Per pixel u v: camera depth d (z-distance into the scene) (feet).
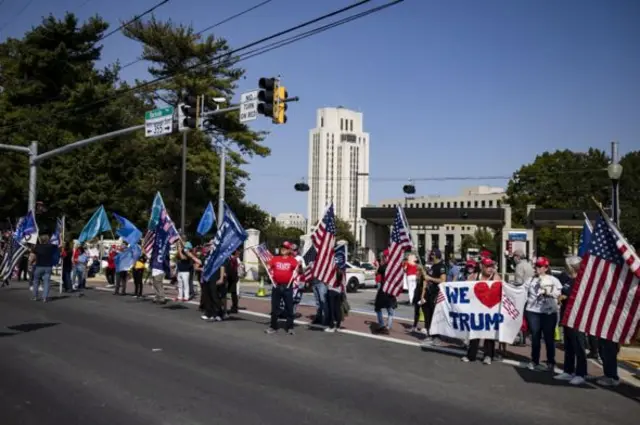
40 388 24.80
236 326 43.75
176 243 59.67
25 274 79.56
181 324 43.86
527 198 205.05
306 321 48.16
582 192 199.41
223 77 128.98
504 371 30.99
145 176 129.08
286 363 31.30
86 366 28.89
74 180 128.57
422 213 152.76
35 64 138.00
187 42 121.19
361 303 71.15
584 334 28.66
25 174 125.90
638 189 201.67
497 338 32.22
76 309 50.60
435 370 30.83
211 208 73.46
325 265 42.88
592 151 214.07
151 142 123.13
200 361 30.91
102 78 146.51
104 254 104.99
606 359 28.50
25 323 41.98
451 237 370.32
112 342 35.42
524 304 32.12
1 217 130.41
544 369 31.32
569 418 22.90
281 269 40.88
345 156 409.28
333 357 33.40
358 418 22.00
